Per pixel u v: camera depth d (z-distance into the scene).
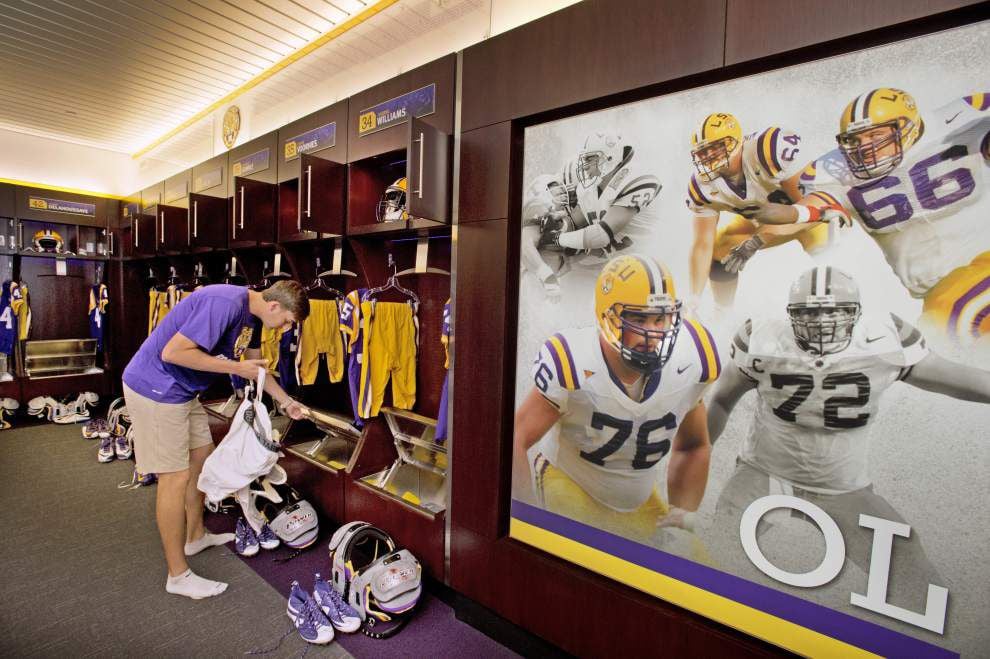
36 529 2.72
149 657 1.78
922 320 1.18
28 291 5.25
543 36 1.77
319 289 3.42
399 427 2.61
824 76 1.30
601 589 1.68
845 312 1.28
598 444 1.74
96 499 3.14
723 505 1.49
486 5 2.31
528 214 1.89
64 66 3.63
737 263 1.45
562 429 1.83
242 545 2.51
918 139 1.18
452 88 2.10
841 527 1.30
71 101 4.32
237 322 2.17
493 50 1.93
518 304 1.95
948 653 1.17
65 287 5.62
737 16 1.37
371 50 2.92
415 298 2.81
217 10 2.89
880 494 1.25
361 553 2.52
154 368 2.08
